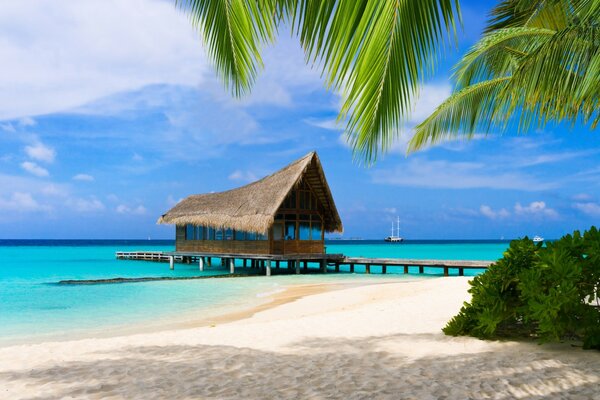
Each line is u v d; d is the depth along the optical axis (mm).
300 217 28188
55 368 5871
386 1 2676
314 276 26266
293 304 14211
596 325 5754
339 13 2637
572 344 6086
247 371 5527
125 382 5191
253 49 3514
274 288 19844
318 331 7996
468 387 4625
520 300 6551
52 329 11594
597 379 4742
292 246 27656
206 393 4727
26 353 6859
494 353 5902
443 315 9203
